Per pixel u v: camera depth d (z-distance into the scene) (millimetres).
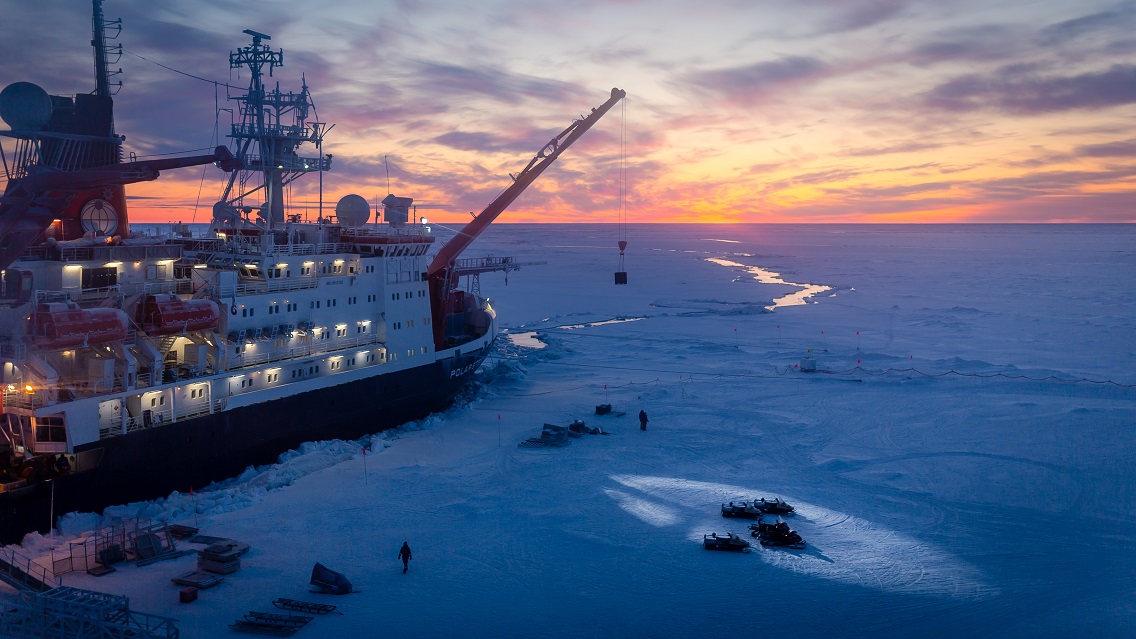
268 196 54312
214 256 48125
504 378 74312
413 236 59625
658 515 39156
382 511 39281
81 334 36188
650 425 57188
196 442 41656
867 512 39562
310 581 31016
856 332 105125
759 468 46906
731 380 73625
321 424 49938
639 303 142250
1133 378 71125
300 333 49250
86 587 30188
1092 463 46594
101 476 37156
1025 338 96812
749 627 27922
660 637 27234
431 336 61094
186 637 26344
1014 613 28891
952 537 36281
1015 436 52438
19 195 40750
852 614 28859
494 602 29641
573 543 35406
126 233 48094
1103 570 32656
